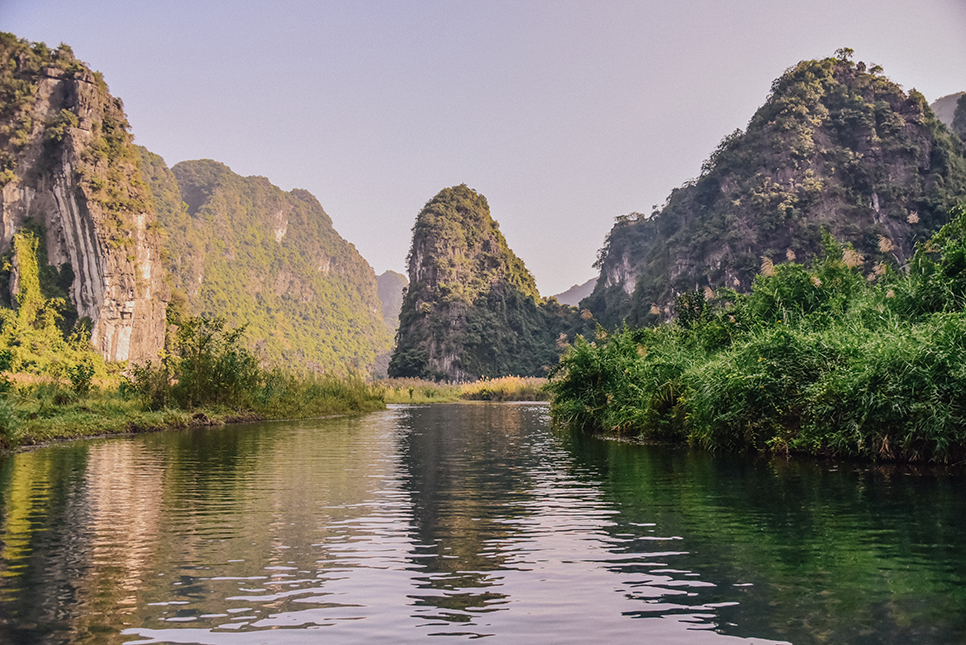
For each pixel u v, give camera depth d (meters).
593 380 19.03
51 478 8.83
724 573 4.43
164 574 4.45
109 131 97.19
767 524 5.86
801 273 15.89
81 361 80.56
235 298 198.50
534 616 3.66
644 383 15.45
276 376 28.50
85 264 89.38
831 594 3.99
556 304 154.50
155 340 98.31
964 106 134.50
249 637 3.37
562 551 5.05
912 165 112.88
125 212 94.75
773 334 12.10
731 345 15.02
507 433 17.30
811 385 11.22
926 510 6.41
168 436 15.85
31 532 5.69
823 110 119.31
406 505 6.93
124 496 7.45
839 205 108.19
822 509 6.50
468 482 8.54
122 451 12.32
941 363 9.62
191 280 178.62
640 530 5.70
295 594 4.05
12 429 12.88
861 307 13.34
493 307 134.38
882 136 116.12
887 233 102.81
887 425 9.99
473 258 142.00
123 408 19.83
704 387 12.46
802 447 10.95
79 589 4.15
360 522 6.11
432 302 129.75
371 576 4.43
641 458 11.23
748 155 122.88
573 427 19.19
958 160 116.38
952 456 9.54
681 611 3.72
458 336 123.88
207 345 23.58
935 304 12.64
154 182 178.12
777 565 4.59
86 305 89.00
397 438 15.62
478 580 4.33
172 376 23.09
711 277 110.81
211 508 6.76
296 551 5.07
